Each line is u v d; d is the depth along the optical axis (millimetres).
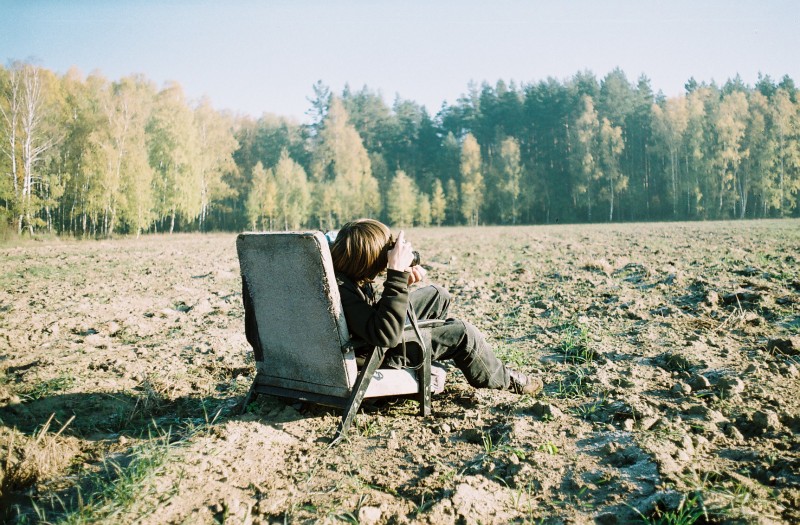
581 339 5160
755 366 4051
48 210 46000
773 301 5996
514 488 2619
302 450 3086
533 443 3035
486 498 2504
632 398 3627
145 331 6391
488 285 8969
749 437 3049
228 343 5664
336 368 3188
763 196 72688
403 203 76250
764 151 72438
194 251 21359
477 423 3377
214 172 65438
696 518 2191
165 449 2965
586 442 3045
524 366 4582
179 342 5816
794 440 2908
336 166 84250
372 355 3184
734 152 70812
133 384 4398
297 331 3262
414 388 3492
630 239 20734
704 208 73250
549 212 87000
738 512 2180
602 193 81062
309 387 3383
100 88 55375
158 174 52438
